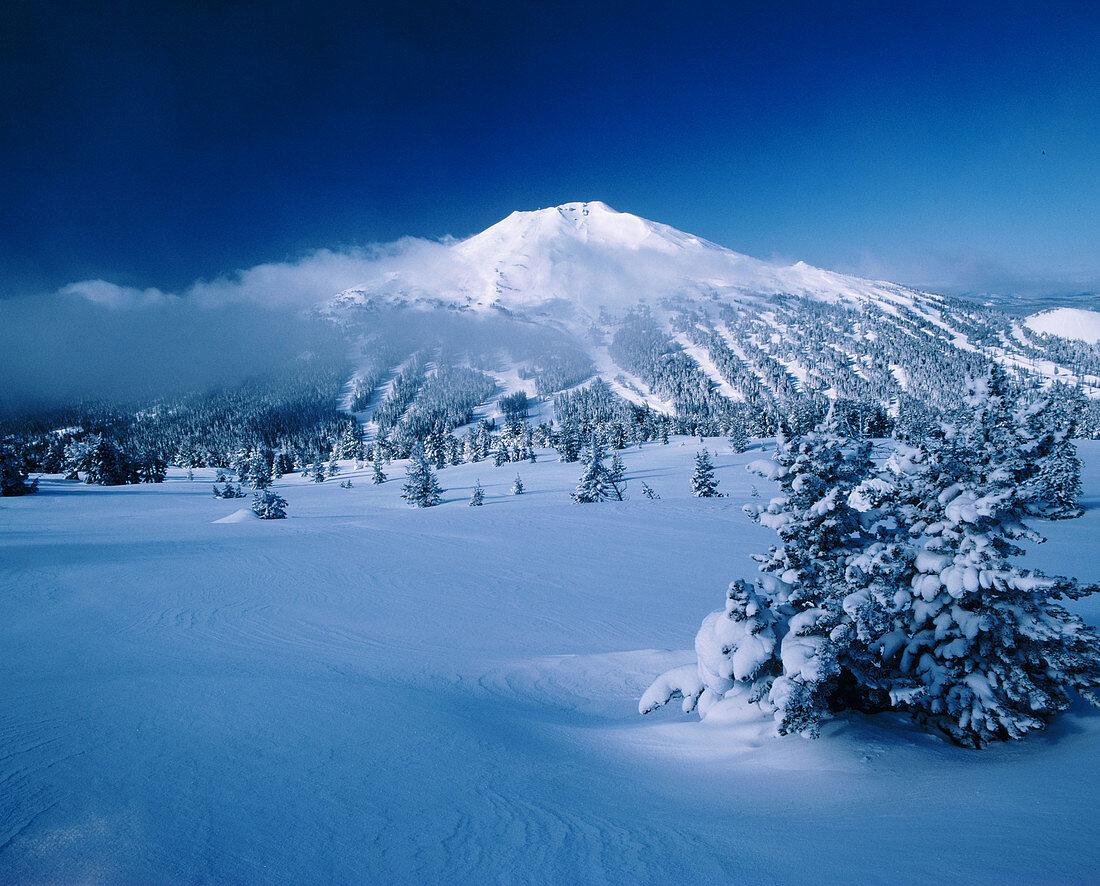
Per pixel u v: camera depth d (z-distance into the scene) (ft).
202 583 53.93
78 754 15.34
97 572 55.93
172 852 10.44
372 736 18.40
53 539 82.17
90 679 24.11
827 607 19.80
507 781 15.84
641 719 24.62
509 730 21.09
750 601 19.81
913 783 14.60
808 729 16.99
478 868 10.76
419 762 16.65
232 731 17.74
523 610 48.11
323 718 19.69
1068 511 17.87
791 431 23.54
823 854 10.93
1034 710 17.38
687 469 226.17
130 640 34.37
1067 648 16.93
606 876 10.41
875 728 18.84
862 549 21.01
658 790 15.79
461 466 364.99
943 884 9.23
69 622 38.75
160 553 69.26
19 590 47.80
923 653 18.74
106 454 255.91
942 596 18.28
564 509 113.80
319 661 31.45
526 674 31.45
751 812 13.79
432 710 22.21
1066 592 16.58
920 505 20.30
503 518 105.19
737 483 172.04
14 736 16.69
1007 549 18.31
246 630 38.86
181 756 15.51
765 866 10.56
